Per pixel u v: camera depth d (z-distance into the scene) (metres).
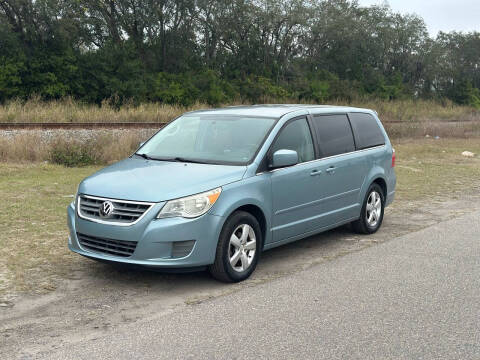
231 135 6.40
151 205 5.25
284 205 6.25
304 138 6.76
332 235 7.89
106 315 4.74
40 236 7.23
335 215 7.16
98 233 5.39
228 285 5.60
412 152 19.03
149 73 44.25
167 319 4.65
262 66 53.78
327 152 7.02
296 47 60.09
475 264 6.30
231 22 50.81
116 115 22.22
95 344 4.14
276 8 53.09
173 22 46.94
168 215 5.24
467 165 16.16
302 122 6.82
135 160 6.39
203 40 50.94
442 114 41.34
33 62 36.19
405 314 4.78
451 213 9.40
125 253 5.30
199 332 4.38
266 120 6.52
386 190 8.29
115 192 5.45
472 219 8.82
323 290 5.40
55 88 36.38
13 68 35.00
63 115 20.72
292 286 5.53
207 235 5.35
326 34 59.50
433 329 4.46
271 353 4.01
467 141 24.16
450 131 27.02
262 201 5.90
